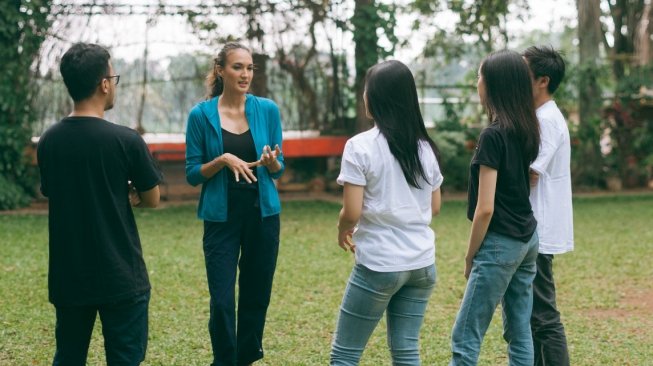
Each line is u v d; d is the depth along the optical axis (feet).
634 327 18.13
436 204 11.80
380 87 10.87
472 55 45.29
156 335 17.10
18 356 15.60
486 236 11.23
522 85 11.26
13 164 38.60
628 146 47.85
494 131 11.05
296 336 17.28
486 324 11.39
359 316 11.00
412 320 11.23
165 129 42.47
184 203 40.27
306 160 44.93
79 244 10.25
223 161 13.24
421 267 10.90
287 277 23.03
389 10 40.96
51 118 39.68
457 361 11.32
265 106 14.17
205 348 16.30
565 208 12.31
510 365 11.73
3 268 23.81
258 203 13.70
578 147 46.75
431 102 46.32
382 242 10.79
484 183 10.96
